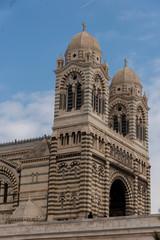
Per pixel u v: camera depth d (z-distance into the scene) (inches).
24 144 6412.4
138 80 7091.5
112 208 6250.0
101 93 5949.8
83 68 5767.7
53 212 5364.2
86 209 5177.2
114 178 5880.9
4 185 5959.6
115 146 6008.9
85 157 5344.5
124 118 6835.6
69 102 5812.0
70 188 5369.1
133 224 3348.9
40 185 5620.1
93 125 5595.5
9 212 5767.7
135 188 6309.1
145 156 6796.3
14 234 3855.8
